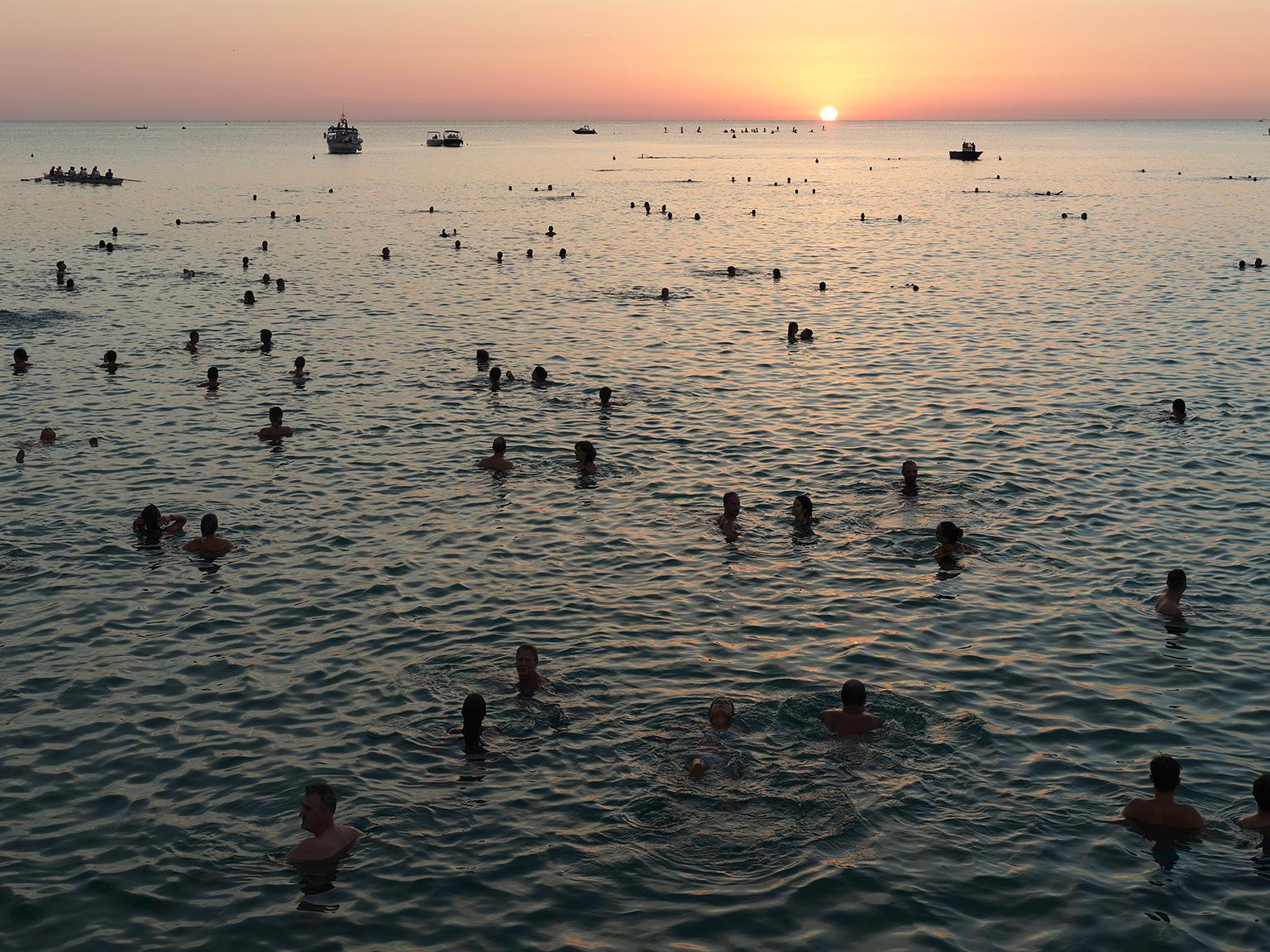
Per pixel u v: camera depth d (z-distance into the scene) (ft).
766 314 154.71
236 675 53.06
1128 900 36.81
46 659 54.65
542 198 367.86
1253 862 38.78
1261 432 94.48
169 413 100.48
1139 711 49.52
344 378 114.62
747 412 102.32
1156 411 101.81
